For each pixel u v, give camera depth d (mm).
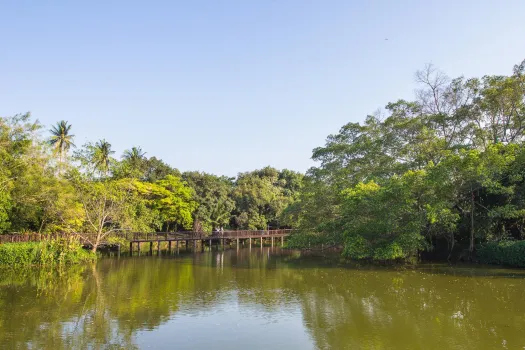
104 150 42719
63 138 40625
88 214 29281
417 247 23547
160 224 42031
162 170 51125
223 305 13766
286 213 36906
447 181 22312
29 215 28578
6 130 25078
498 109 26078
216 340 10023
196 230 45500
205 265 25750
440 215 21672
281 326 11219
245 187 56531
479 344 9500
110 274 21438
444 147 26438
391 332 10547
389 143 30641
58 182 27125
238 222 51844
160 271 22656
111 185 29719
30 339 10039
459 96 29047
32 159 25938
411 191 22812
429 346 9406
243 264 26266
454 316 12023
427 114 30469
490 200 24312
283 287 17156
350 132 36125
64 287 17297
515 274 19688
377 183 28609
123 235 33656
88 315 12430
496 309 12781
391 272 21312
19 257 23953
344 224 25547
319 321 11648
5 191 24891
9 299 14773
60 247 25625
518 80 24500
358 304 13750
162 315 12445
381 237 23750
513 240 23203
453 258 25969
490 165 21094
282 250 39438
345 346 9508
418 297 14703
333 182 32156
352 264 25547
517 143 23781
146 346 9570
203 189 50938
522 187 22188
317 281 18688
